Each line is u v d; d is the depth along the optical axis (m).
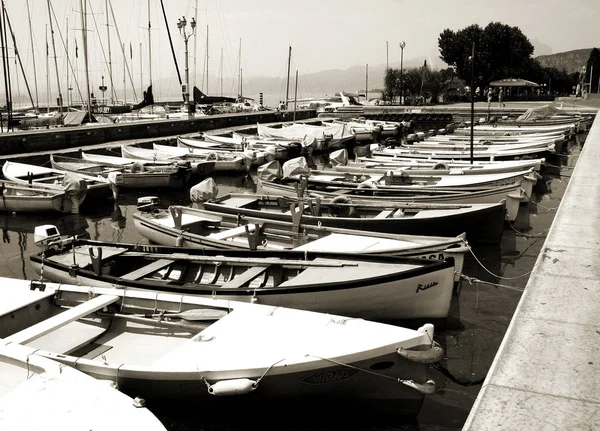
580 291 5.96
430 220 13.02
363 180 19.02
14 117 47.50
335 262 9.41
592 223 9.02
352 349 6.23
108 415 5.10
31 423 4.96
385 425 6.83
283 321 7.11
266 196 15.52
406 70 78.38
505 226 16.55
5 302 8.05
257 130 41.72
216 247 11.59
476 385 7.69
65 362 6.43
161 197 21.70
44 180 20.55
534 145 28.20
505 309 10.33
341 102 78.31
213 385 6.06
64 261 10.26
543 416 3.74
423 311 8.73
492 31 73.44
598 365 4.39
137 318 7.82
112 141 34.09
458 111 55.72
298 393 6.34
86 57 43.84
